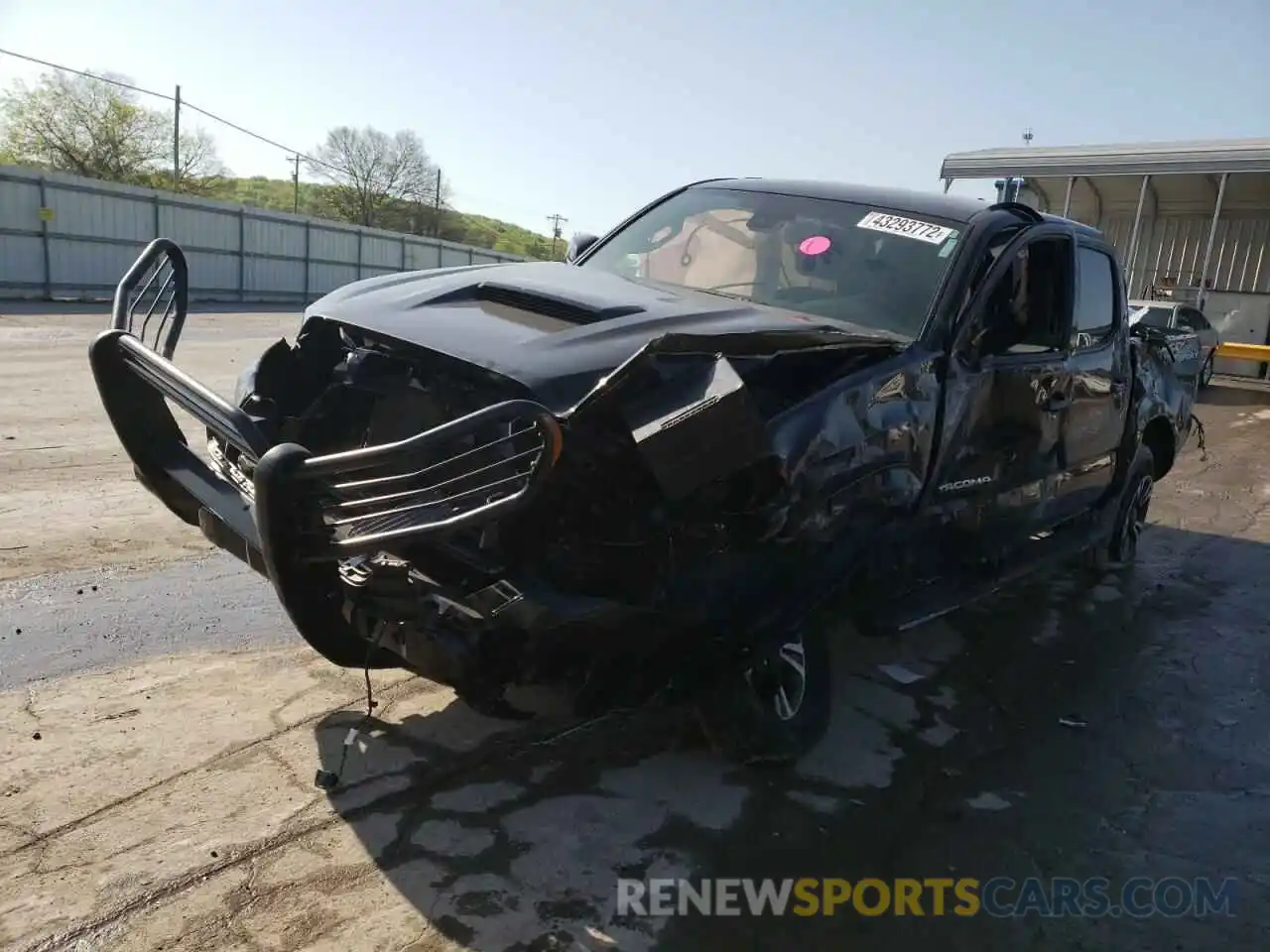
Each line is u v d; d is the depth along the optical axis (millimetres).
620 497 3043
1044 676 4973
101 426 8492
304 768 3488
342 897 2855
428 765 3586
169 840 3025
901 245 4402
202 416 3156
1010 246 4469
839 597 3684
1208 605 6207
